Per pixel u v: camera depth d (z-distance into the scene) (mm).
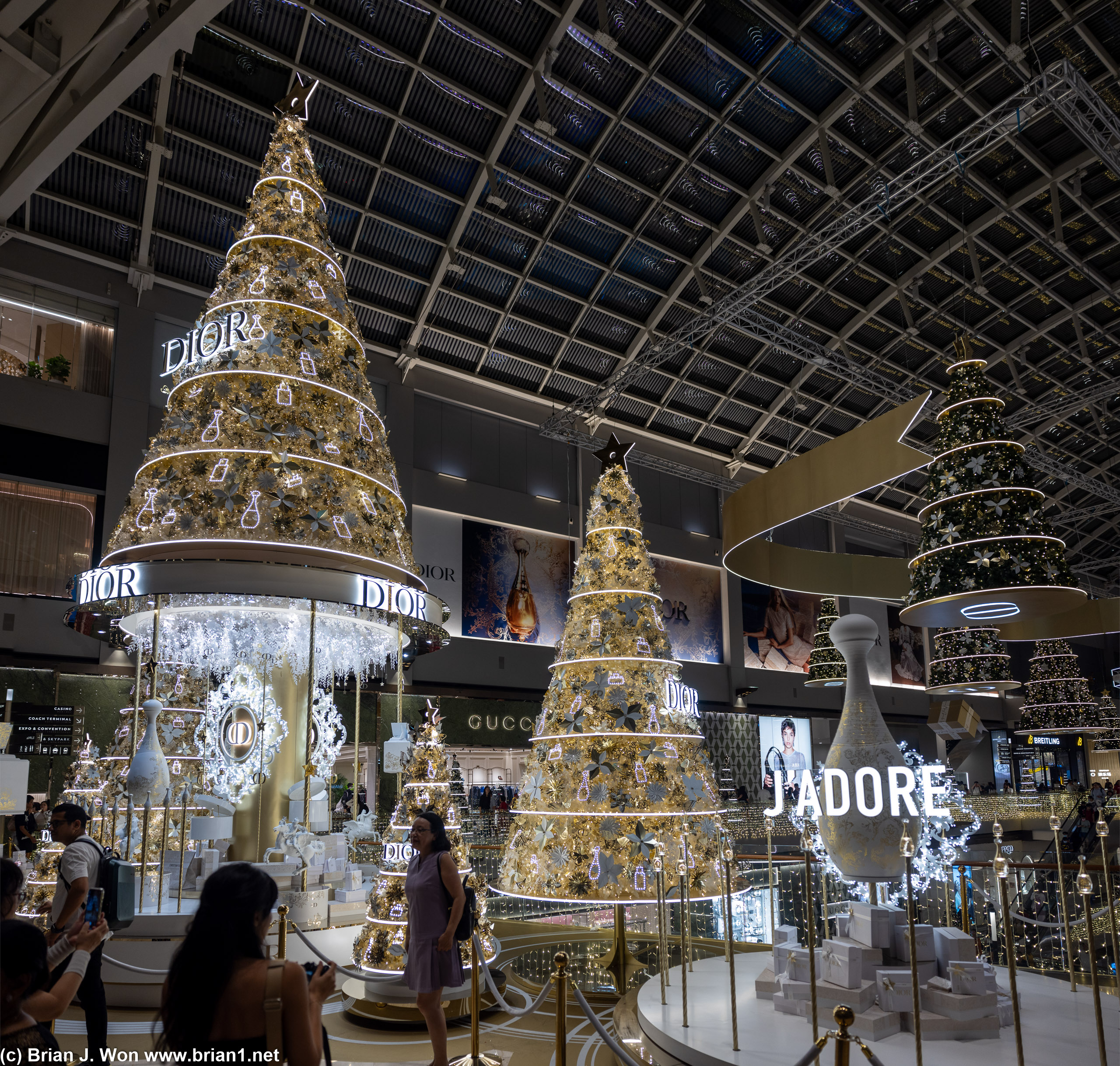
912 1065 3496
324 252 8219
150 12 11469
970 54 19516
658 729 6613
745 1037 3973
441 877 4492
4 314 18109
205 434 7141
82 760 8773
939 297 27406
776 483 4699
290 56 17672
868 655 4836
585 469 27625
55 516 17891
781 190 22859
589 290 24266
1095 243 25750
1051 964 7273
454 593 24062
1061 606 5297
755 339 26984
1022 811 25203
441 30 17891
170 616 8594
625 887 6070
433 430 24641
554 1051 5090
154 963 6172
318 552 7031
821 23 18781
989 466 5156
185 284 19953
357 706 9797
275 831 8039
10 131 10281
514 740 24141
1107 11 18672
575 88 19422
